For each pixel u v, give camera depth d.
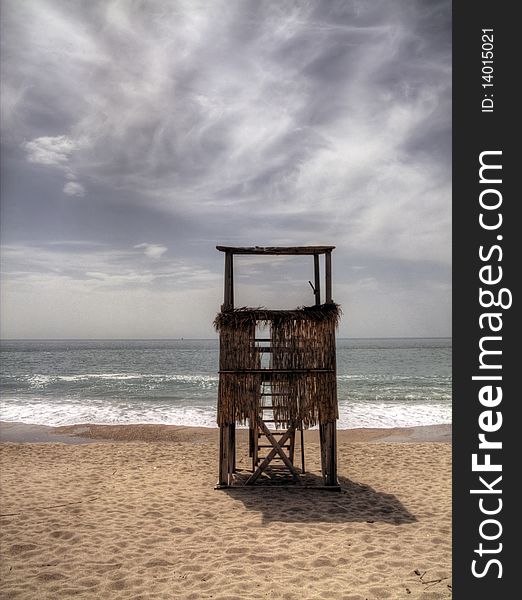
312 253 10.13
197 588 5.75
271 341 9.82
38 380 38.72
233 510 8.62
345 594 5.54
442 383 35.28
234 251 10.02
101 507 8.77
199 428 17.92
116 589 5.77
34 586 5.84
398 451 13.60
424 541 7.16
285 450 13.83
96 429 17.72
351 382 36.22
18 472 11.37
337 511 8.55
